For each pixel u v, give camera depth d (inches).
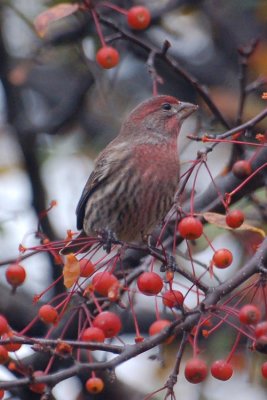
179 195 344.5
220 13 634.8
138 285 322.0
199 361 306.2
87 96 594.2
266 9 583.8
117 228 444.1
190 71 638.5
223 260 322.7
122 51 581.9
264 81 428.5
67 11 404.5
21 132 542.3
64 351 294.4
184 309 310.7
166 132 452.4
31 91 658.8
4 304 501.7
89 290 319.0
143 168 434.3
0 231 525.0
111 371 292.8
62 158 586.6
